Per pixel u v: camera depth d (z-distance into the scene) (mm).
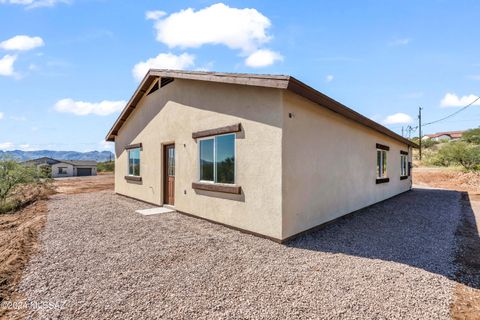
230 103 6133
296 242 5098
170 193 8828
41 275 3611
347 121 7500
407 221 7027
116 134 13078
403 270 3809
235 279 3480
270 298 3002
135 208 8789
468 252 4676
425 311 2758
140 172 10508
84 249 4672
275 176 5078
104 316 2664
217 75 5930
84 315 2689
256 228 5457
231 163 6125
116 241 5125
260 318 2627
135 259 4191
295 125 5383
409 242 5207
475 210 8578
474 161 21188
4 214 10477
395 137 10953
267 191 5227
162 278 3518
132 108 11016
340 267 3893
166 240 5164
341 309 2777
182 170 7828
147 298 3010
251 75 5125
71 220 6961
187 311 2746
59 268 3852
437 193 13055
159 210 8344
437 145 46781
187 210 7582
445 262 4168
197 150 7211
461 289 3268
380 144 10008
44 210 8719
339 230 6062
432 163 28156
